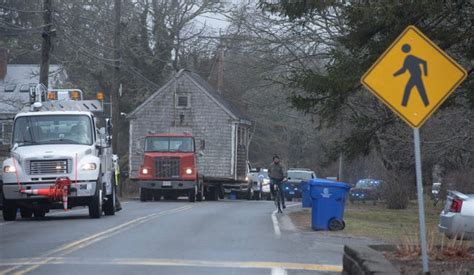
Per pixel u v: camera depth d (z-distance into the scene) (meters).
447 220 52.75
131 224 60.38
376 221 76.75
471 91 62.28
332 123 70.56
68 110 71.19
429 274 29.98
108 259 39.22
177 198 133.25
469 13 59.59
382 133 81.56
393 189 106.12
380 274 28.84
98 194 66.19
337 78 63.34
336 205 60.47
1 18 151.00
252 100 167.38
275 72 114.19
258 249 45.09
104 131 71.44
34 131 66.88
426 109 31.36
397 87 31.50
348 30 72.62
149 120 156.12
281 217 73.81
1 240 48.12
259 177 160.25
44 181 63.72
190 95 153.88
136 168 153.25
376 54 60.53
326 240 52.91
